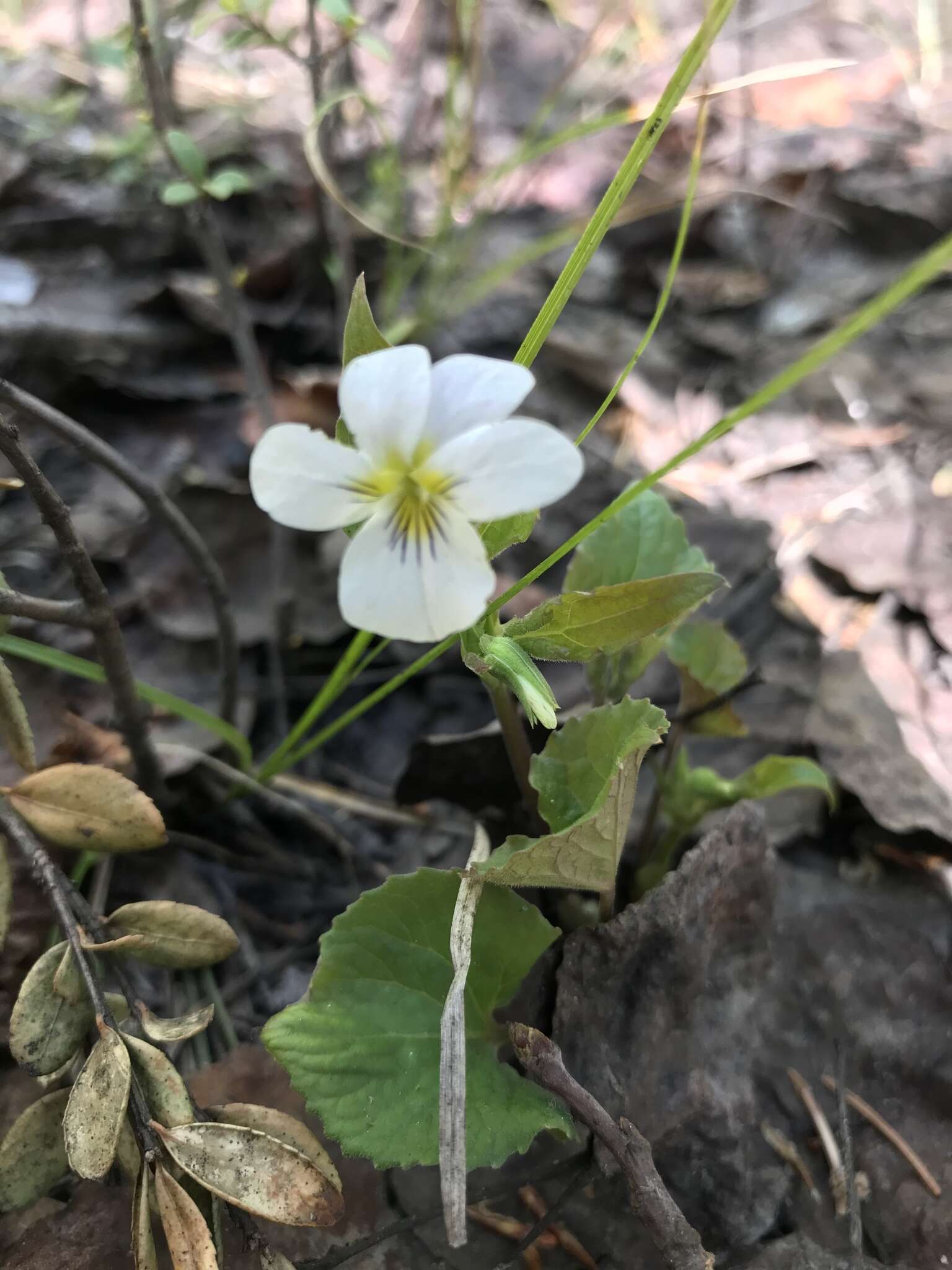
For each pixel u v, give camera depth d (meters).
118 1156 0.08
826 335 0.22
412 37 0.26
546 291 0.22
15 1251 0.09
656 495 0.12
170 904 0.09
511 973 0.10
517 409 0.20
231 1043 0.11
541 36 0.29
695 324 0.22
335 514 0.07
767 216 0.24
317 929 0.13
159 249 0.19
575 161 0.26
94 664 0.13
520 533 0.09
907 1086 0.11
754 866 0.11
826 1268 0.09
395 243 0.19
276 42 0.14
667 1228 0.08
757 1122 0.10
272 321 0.19
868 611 0.16
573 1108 0.08
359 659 0.16
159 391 0.18
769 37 0.30
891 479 0.18
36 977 0.08
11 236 0.19
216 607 0.12
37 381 0.17
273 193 0.20
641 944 0.10
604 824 0.08
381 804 0.14
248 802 0.14
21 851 0.11
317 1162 0.08
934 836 0.13
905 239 0.24
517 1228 0.09
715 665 0.12
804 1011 0.11
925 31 0.31
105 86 0.22
